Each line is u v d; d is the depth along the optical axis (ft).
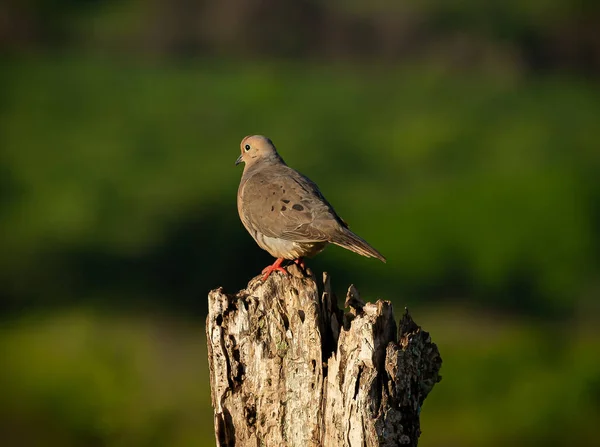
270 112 114.62
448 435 60.23
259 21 132.77
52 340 71.46
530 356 72.38
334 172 106.11
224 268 89.66
